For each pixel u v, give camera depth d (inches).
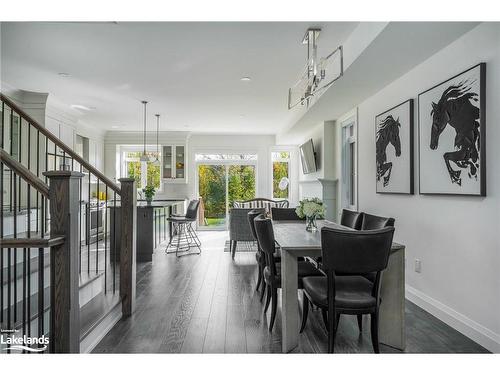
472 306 99.6
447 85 108.0
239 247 260.2
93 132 310.3
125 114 256.1
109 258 181.8
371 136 173.9
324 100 181.3
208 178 362.6
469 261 100.8
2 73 163.0
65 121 229.1
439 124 112.7
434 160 115.9
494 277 91.0
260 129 327.9
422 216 126.6
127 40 126.5
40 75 165.9
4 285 95.2
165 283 160.2
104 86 184.2
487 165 93.0
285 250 95.4
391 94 150.4
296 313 96.4
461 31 99.7
